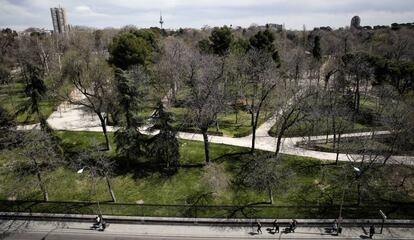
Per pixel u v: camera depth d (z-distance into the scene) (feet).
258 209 112.06
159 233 102.73
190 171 133.39
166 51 218.18
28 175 128.77
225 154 142.51
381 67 211.61
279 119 149.69
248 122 177.47
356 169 97.55
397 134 124.47
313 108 135.33
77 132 160.35
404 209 109.70
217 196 120.47
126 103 130.00
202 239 99.81
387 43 335.67
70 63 151.23
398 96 171.73
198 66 161.58
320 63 274.77
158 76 186.80
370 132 159.84
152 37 241.55
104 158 123.03
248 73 177.99
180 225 106.11
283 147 147.95
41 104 194.08
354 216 106.52
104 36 368.89
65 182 128.36
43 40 312.50
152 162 138.62
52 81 161.48
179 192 123.34
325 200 117.29
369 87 246.88
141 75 161.38
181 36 378.94
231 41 237.25
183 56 199.21
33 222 108.88
